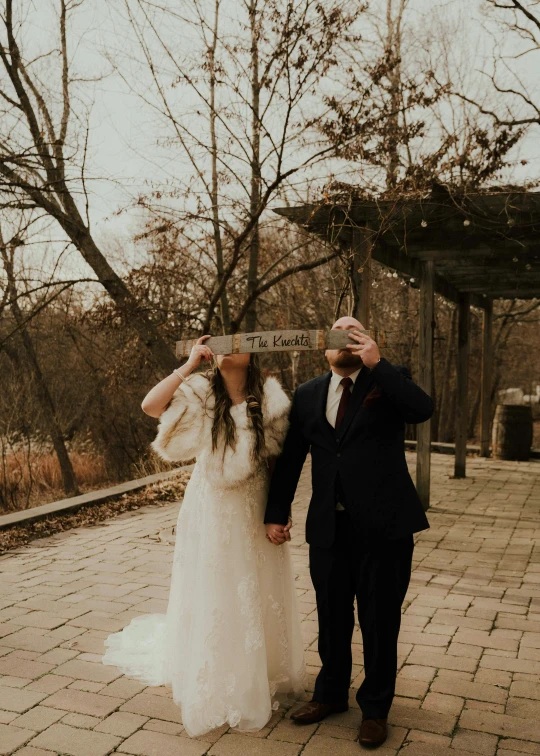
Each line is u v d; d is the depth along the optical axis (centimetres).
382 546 283
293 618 321
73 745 276
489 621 421
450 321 1902
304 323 1576
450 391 2044
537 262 795
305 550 595
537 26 886
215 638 289
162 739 282
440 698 319
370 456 286
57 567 529
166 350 1171
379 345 293
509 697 320
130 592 468
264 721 291
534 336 2369
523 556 580
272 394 305
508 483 962
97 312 1130
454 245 717
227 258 1170
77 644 378
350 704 313
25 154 880
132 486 830
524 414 1184
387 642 285
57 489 1504
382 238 716
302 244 959
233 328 1055
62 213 1079
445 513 761
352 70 805
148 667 344
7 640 383
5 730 287
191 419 293
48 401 1392
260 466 306
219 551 293
